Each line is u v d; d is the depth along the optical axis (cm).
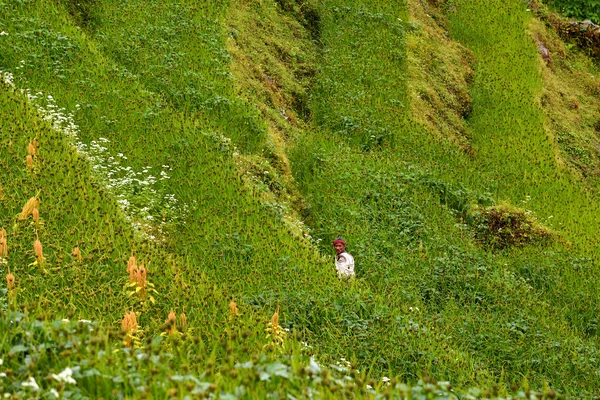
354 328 2025
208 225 2547
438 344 2042
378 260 2869
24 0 3697
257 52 4369
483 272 2891
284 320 2017
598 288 3083
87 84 3288
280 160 3512
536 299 2812
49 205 2066
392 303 2297
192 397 923
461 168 4016
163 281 1923
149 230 2414
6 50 3312
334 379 1084
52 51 3444
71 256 1817
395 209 3300
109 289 1698
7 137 2372
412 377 1862
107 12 4078
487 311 2612
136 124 3112
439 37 5406
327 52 4766
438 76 4962
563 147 5128
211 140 3169
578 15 6700
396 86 4534
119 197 2472
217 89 3700
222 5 4503
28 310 1234
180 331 1533
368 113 4228
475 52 5491
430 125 4450
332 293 2189
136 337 1302
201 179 2828
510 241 3456
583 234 3709
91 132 2938
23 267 1727
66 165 2342
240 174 2978
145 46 3878
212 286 1966
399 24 5159
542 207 3903
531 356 2272
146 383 991
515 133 4688
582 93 5900
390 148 4006
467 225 3506
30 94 3034
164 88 3619
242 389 969
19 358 1048
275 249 2458
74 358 1023
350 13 5134
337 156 3684
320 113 4262
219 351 1445
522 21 5922
